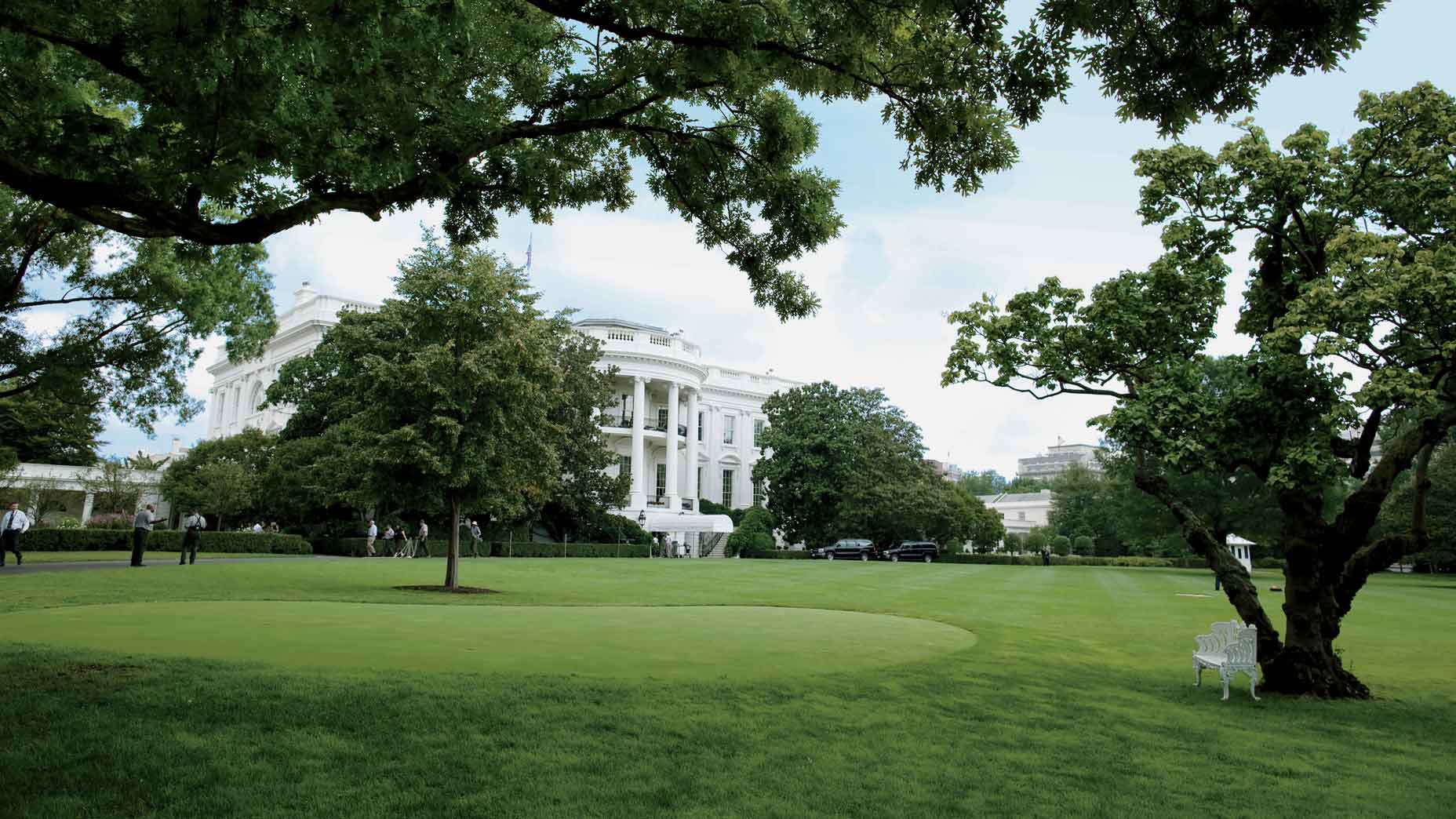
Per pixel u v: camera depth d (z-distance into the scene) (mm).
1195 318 10938
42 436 46469
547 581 23422
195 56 5785
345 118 7285
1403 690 9969
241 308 21281
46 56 8266
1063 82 6516
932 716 7172
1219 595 24562
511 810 4441
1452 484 42062
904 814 4652
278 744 5418
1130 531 45406
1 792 4418
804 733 6340
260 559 29016
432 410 20109
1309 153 10242
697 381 60031
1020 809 4848
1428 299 8180
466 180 9484
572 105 8867
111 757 5023
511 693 7023
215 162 6832
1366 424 9680
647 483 60219
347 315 37281
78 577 17219
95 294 18797
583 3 6809
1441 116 9469
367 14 5719
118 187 6301
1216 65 6012
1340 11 5348
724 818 4438
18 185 5938
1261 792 5434
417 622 12195
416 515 39812
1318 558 9641
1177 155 10539
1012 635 13641
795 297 10609
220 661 8055
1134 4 5695
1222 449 9602
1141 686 9445
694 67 7078
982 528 60031
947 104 7871
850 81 8023
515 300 22172
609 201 11086
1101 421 10008
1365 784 5742
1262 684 9656
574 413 45125
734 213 10539
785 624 13711
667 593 20047
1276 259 10484
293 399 41719
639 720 6398
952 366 11336
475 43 8148
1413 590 32469
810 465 53812
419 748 5477
